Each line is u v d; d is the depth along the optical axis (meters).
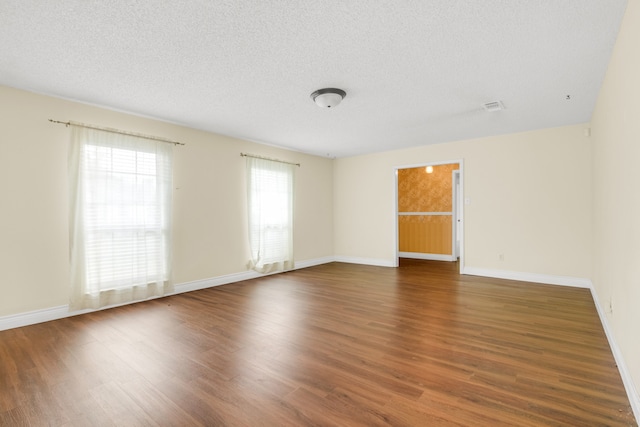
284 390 1.96
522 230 4.92
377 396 1.89
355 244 6.83
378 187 6.46
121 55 2.51
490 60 2.61
